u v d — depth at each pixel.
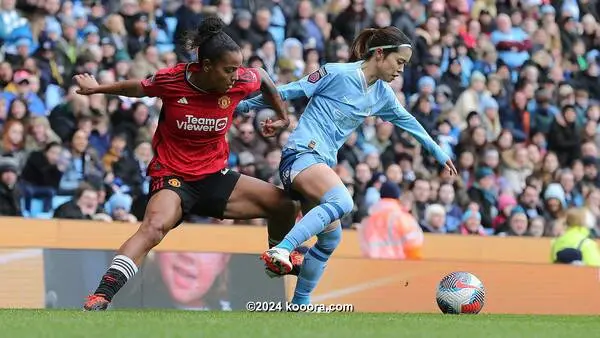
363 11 54.41
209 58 23.52
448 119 53.69
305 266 27.03
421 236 41.69
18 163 42.34
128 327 17.23
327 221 24.89
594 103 61.62
